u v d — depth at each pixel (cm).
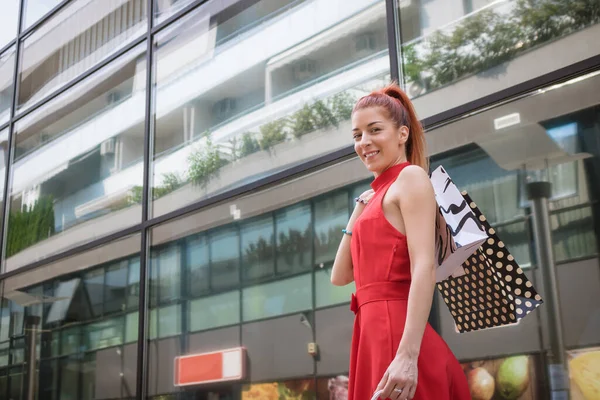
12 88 686
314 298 373
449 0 340
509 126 302
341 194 374
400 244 144
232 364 407
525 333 277
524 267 286
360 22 388
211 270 436
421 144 163
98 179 550
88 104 584
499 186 299
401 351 130
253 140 434
